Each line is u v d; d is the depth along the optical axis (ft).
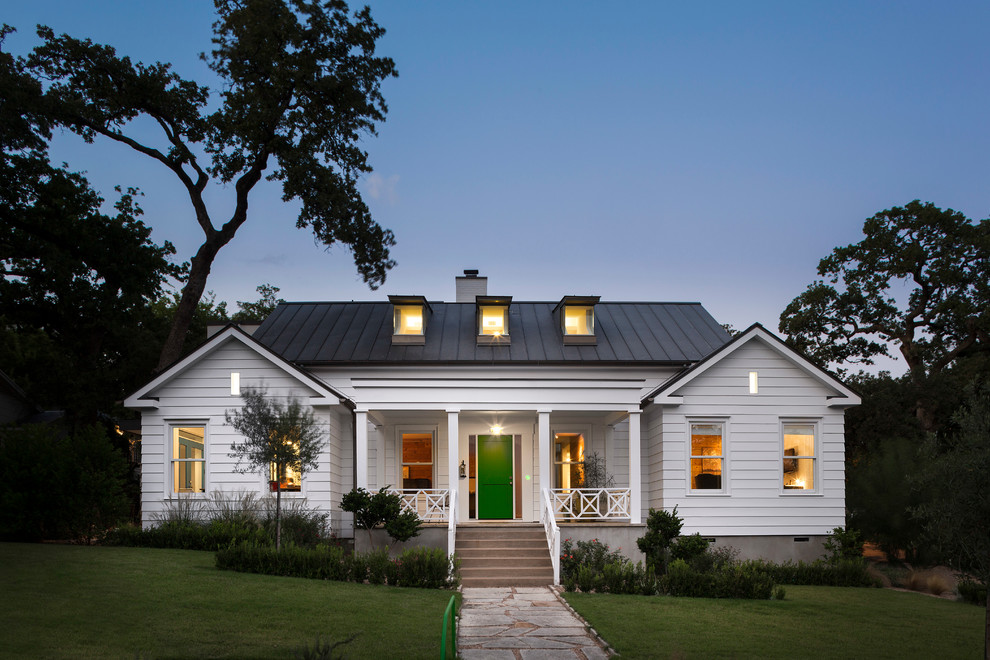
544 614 43.68
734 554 68.13
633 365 77.05
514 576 58.80
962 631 42.86
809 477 71.51
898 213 126.11
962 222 122.83
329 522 67.62
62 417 114.21
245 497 67.21
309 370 76.13
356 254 92.27
